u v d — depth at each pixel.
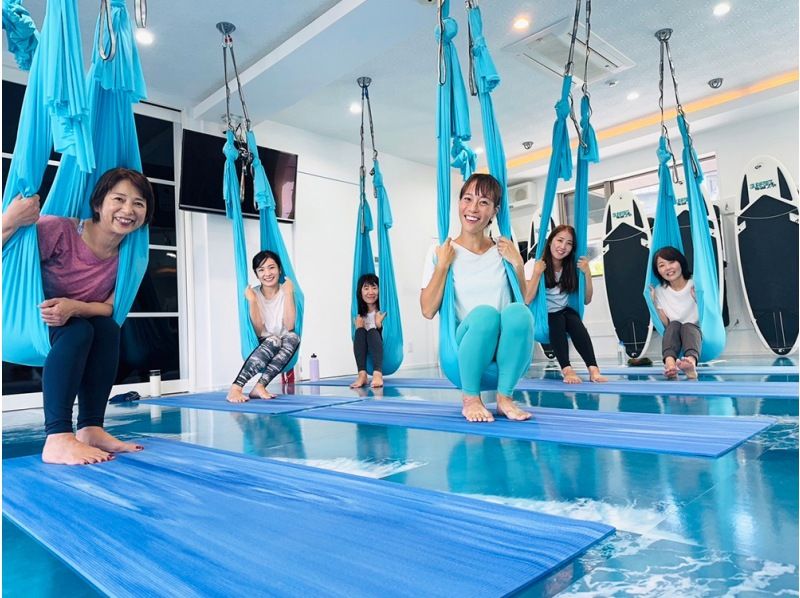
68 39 1.48
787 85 5.32
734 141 5.97
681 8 4.14
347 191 6.59
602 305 6.72
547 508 1.05
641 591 0.69
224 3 3.78
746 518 0.92
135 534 1.00
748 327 5.63
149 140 5.09
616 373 3.88
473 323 1.99
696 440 1.50
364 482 1.29
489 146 2.14
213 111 5.14
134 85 1.71
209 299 5.21
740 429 1.62
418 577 0.77
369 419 2.26
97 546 0.95
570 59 2.92
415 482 1.28
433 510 1.06
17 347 1.69
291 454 1.69
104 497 1.26
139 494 1.27
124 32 1.70
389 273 4.27
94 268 1.79
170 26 4.01
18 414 3.57
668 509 0.99
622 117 6.20
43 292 1.68
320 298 6.16
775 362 4.32
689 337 3.36
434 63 4.77
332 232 6.38
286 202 5.74
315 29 3.95
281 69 4.41
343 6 3.76
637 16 4.21
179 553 0.90
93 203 1.72
